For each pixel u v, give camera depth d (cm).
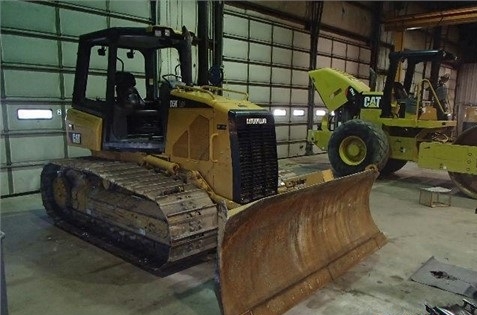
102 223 391
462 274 324
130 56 464
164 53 736
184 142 359
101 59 666
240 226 230
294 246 289
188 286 297
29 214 480
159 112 411
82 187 417
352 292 291
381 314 262
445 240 410
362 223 379
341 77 784
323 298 281
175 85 376
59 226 427
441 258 361
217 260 224
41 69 593
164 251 327
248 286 243
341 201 343
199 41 437
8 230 419
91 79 657
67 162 411
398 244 395
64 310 261
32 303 269
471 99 1789
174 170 356
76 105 434
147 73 466
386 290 296
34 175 600
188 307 267
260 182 348
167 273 318
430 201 546
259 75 947
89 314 256
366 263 344
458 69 1806
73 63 630
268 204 244
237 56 884
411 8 1440
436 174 806
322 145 833
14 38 560
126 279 307
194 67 784
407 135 689
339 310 266
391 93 682
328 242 324
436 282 308
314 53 1084
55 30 603
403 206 546
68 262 338
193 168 353
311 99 1109
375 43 1312
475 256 367
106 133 400
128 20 698
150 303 271
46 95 604
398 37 1273
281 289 262
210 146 338
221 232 221
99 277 310
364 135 655
